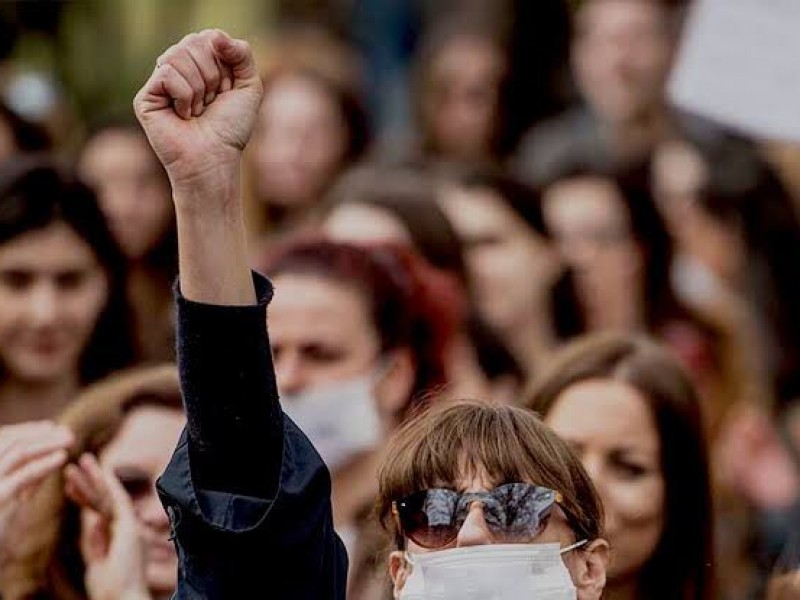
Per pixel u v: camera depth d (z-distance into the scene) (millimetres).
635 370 8062
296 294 9023
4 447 7379
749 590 9281
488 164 12789
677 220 12984
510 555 5922
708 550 8047
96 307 9906
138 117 5770
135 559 7602
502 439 6062
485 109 14469
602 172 12023
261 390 5664
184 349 5668
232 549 5613
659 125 13750
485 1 14703
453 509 5992
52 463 7352
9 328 9758
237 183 5750
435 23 15289
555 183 12016
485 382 10742
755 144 13172
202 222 5719
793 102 10133
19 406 9820
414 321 9219
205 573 5637
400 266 9250
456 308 9641
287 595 5660
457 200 11602
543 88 14594
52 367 9828
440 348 9305
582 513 6070
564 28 14641
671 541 8008
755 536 10297
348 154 13391
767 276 12984
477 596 5918
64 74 15125
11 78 13719
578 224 11875
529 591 5918
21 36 15141
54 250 9789
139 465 7781
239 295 5703
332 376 8992
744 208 13008
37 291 9773
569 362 8172
